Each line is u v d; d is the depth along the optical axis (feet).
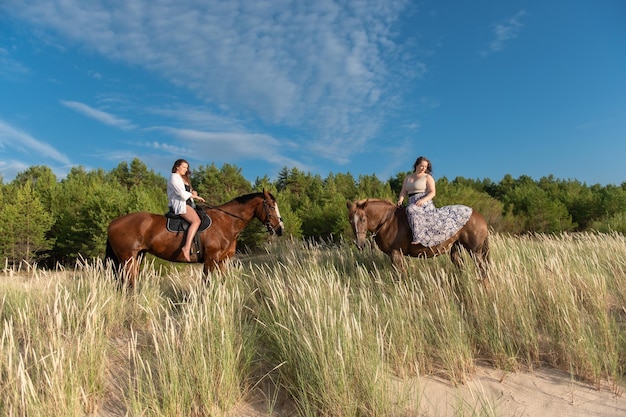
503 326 15.31
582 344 13.71
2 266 52.90
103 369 12.85
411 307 15.69
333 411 10.88
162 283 24.34
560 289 16.88
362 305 15.72
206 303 14.89
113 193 56.08
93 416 11.43
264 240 63.26
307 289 15.70
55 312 13.44
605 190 86.33
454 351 13.91
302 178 142.72
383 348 12.99
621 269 21.84
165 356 12.23
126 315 18.42
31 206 56.65
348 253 25.02
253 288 20.66
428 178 20.92
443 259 22.68
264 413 11.76
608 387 12.77
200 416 11.50
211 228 22.76
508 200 82.84
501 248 25.95
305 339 11.94
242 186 119.75
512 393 12.69
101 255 50.72
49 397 10.57
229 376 12.16
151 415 11.10
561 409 11.83
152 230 21.94
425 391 12.62
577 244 28.68
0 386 11.08
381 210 20.63
